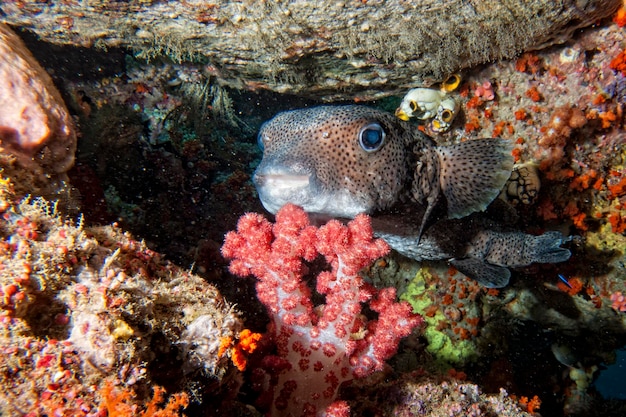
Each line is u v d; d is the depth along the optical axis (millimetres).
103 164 663
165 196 719
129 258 305
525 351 823
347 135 444
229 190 748
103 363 217
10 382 199
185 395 230
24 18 530
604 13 529
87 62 685
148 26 539
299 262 358
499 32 529
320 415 353
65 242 260
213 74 743
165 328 264
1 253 239
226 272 560
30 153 372
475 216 593
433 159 506
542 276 716
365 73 649
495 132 680
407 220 519
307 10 472
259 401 356
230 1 470
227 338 274
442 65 606
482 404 443
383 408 431
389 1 461
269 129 487
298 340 366
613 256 670
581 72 598
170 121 742
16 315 217
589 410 821
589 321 732
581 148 635
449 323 720
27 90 375
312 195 420
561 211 664
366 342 382
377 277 769
